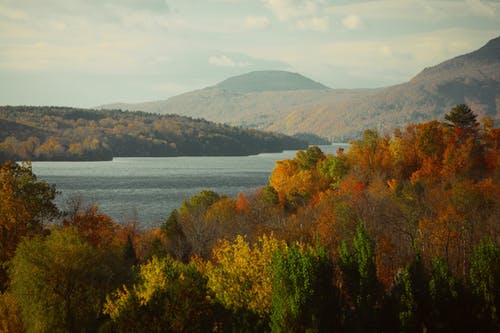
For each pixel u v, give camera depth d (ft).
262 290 175.22
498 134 487.61
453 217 274.77
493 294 159.33
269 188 510.17
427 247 267.18
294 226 347.15
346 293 182.09
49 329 185.26
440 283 163.53
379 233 274.98
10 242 239.30
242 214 451.94
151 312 136.98
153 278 162.20
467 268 246.27
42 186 266.77
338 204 322.34
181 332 136.36
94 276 200.85
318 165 581.94
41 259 188.96
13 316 191.31
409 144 513.45
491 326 158.51
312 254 165.89
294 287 154.40
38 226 260.21
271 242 188.65
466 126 508.12
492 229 269.64
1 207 238.07
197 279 146.61
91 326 192.85
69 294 190.60
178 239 316.81
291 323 153.69
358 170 482.28
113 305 166.20
